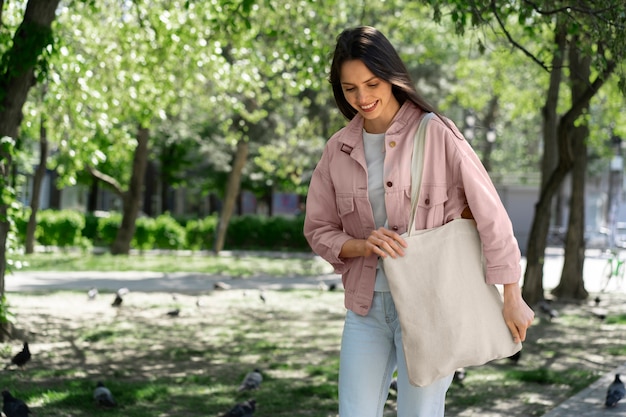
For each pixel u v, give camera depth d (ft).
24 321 46.19
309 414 26.04
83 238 123.03
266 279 80.89
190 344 41.04
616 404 27.63
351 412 12.15
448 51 102.22
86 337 41.55
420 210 11.78
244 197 180.65
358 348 12.16
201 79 57.06
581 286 68.64
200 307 56.85
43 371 32.30
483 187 11.49
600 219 168.14
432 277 11.45
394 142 11.89
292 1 50.21
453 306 11.39
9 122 36.24
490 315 11.53
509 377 33.19
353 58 11.48
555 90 61.46
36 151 141.59
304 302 61.46
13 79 36.19
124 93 54.03
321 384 30.76
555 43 42.70
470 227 11.60
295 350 39.91
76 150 49.96
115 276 78.02
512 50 31.42
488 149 142.31
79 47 52.85
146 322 48.67
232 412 23.58
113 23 53.47
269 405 27.25
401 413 12.07
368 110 11.75
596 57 25.77
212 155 118.62
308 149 102.12
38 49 35.88
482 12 27.27
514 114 85.05
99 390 26.40
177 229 123.34
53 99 47.65
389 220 11.92
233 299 62.28
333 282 78.74
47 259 95.61
